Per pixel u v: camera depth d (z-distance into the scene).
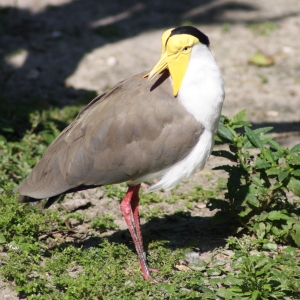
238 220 10.57
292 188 10.04
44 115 15.19
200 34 9.47
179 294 8.88
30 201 9.84
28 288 8.77
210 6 23.59
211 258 10.04
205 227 11.08
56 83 18.27
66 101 16.98
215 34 21.59
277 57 20.23
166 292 9.04
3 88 17.67
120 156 9.49
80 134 9.71
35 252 9.72
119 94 9.81
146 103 9.50
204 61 9.47
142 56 20.12
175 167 9.62
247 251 10.12
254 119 16.44
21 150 13.30
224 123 10.81
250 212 10.59
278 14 23.05
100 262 9.59
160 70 9.55
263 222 10.44
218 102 9.43
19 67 19.09
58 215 11.12
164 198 12.30
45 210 11.02
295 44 21.06
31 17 22.39
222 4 23.73
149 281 9.30
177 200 12.20
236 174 10.42
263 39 21.33
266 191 10.32
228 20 22.52
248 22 22.39
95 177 9.61
